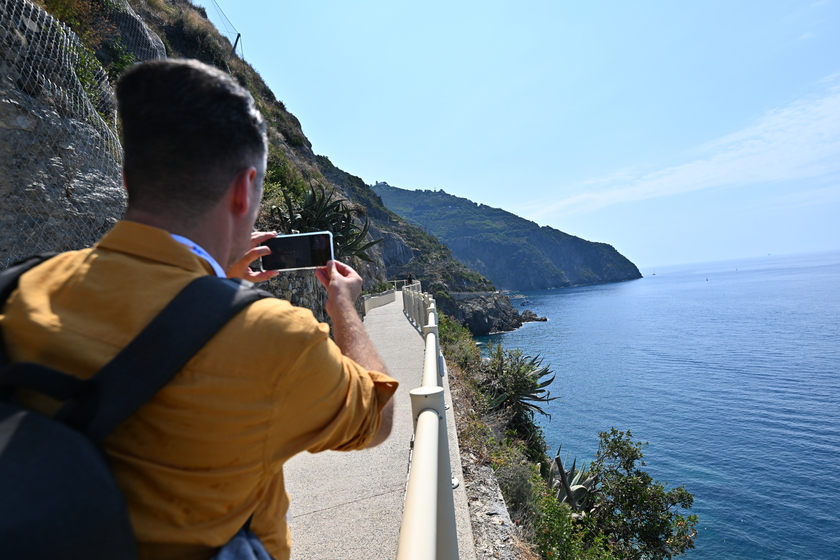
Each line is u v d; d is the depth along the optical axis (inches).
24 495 19.3
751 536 1401.3
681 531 593.3
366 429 35.4
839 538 1357.0
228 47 1395.2
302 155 1451.8
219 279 29.3
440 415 73.6
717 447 2089.1
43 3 277.7
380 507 132.2
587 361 3892.7
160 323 25.8
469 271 5349.4
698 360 3912.4
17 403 24.8
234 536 28.5
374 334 450.0
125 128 32.6
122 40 523.5
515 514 197.9
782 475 1795.0
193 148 31.4
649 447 2090.3
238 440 26.9
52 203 156.3
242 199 34.9
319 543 116.3
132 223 30.3
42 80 163.5
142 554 25.2
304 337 28.5
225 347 26.5
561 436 2113.7
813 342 4456.2
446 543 68.2
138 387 24.3
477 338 4503.0
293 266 54.3
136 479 25.4
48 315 26.8
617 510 636.1
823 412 2511.1
